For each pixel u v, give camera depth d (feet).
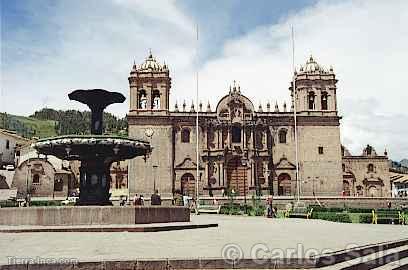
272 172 263.90
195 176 258.78
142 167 253.85
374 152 315.78
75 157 91.97
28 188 272.51
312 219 129.59
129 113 258.78
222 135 265.13
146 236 62.39
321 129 265.75
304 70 273.13
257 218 134.92
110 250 46.01
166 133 259.60
